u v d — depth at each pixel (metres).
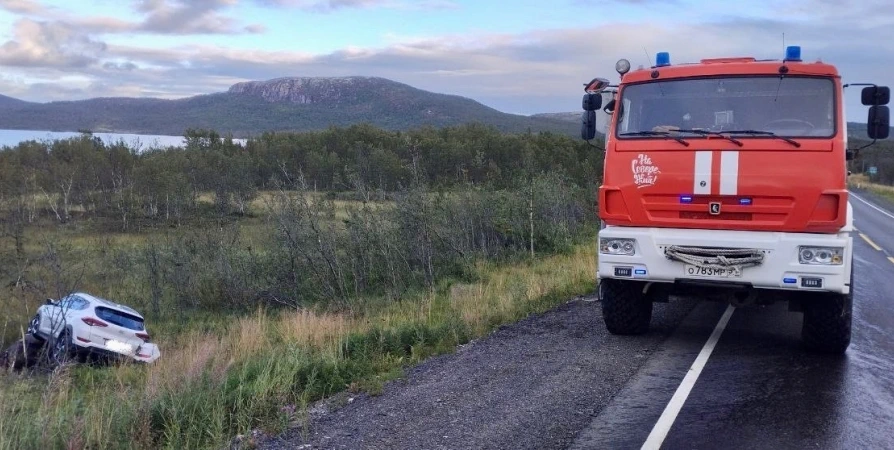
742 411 5.68
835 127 6.93
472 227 19.16
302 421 5.59
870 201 46.50
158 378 7.18
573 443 5.02
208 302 22.02
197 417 5.49
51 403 5.83
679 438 5.10
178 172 53.09
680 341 8.17
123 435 5.09
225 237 23.84
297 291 18.38
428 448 4.96
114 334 15.07
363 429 5.39
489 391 6.27
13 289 19.80
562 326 9.13
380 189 18.34
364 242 17.25
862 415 5.60
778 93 7.20
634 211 7.50
